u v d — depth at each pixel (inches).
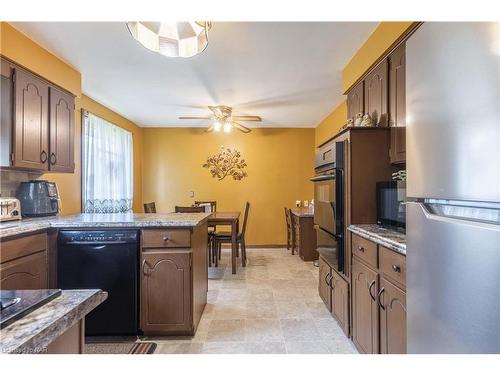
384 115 86.7
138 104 168.7
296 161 233.8
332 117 184.2
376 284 66.1
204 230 111.7
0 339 21.5
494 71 28.3
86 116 153.2
